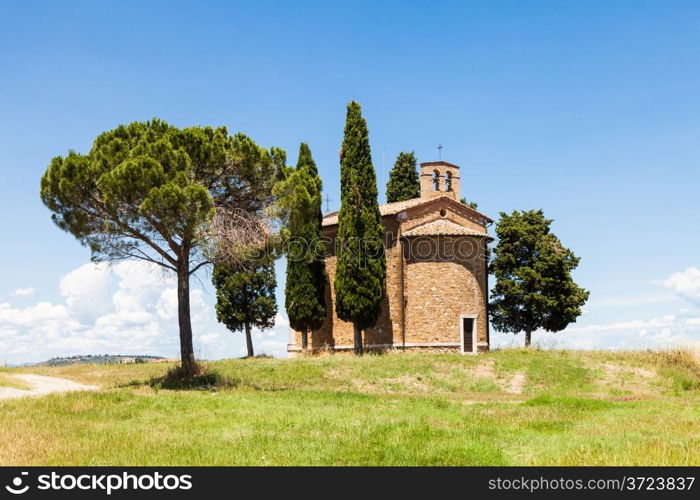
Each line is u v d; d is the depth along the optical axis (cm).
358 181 4091
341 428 1677
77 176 2675
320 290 4444
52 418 1858
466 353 3950
